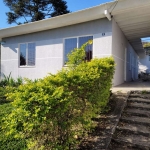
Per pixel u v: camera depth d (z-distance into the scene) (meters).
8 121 1.87
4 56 10.41
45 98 1.76
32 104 1.73
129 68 12.17
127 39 11.25
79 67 3.57
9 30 9.46
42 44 8.77
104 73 3.66
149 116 3.64
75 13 6.90
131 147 2.74
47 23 7.96
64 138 2.16
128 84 8.38
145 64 23.41
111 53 6.61
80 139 2.81
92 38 7.17
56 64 8.22
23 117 1.70
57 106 1.88
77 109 2.50
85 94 2.78
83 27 7.38
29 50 9.38
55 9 20.78
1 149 2.56
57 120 1.97
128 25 8.13
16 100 1.75
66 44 7.96
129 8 5.98
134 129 3.14
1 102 5.18
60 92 1.92
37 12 19.59
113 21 6.84
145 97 4.70
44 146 1.91
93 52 7.03
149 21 7.57
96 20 7.02
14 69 9.92
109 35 6.68
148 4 5.65
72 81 2.42
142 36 10.51
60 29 8.12
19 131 1.75
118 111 3.92
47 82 2.13
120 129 3.21
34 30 8.76
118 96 4.91
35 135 1.82
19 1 19.20
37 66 8.95
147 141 2.81
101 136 2.93
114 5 6.06
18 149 2.52
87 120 2.77
